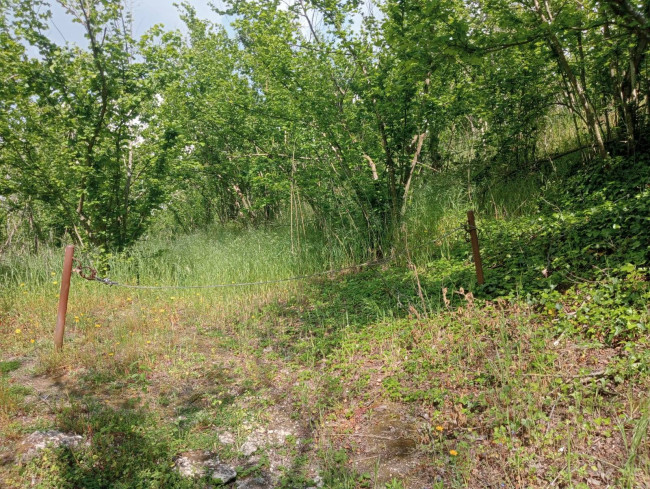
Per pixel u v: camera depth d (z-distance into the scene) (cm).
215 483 312
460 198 898
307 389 431
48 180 827
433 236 800
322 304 656
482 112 881
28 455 319
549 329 423
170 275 857
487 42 498
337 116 803
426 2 485
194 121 1145
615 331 372
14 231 1142
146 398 422
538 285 505
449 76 843
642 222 512
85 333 568
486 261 630
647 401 303
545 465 287
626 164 703
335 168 852
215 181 1410
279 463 336
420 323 506
